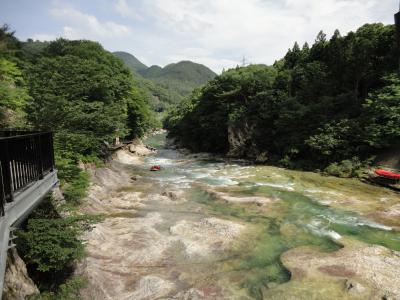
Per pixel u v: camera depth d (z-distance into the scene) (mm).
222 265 14164
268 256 15133
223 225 18625
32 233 9742
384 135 32812
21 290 8039
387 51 42844
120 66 54375
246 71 65625
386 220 19984
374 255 14797
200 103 68188
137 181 32562
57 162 16891
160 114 188750
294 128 43281
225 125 58062
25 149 8164
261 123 50625
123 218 20156
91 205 21109
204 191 27844
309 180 31609
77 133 20500
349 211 21844
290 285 12367
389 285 12148
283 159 41750
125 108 45719
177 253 15281
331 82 45781
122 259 14414
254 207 22875
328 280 12656
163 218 20453
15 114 18453
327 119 39344
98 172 29688
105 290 11688
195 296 11609
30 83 19094
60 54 44812
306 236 17516
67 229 10906
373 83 42312
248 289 12305
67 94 19766
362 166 32875
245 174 35531
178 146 72812
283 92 49750
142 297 11641
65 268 11250
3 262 6207
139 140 63188
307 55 56844
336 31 50469
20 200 7430
